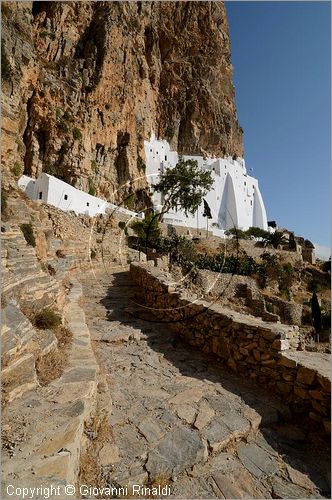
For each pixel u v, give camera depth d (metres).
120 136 45.16
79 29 44.03
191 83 66.12
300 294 38.59
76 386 3.17
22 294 4.43
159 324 7.42
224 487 2.72
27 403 2.72
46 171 32.84
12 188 9.70
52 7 41.81
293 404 4.10
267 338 4.66
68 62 39.94
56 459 2.03
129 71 47.28
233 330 5.30
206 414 3.74
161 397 4.08
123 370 4.82
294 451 3.36
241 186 68.25
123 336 6.20
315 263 54.03
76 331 5.25
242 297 23.42
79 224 17.41
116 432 3.21
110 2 46.66
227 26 78.94
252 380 4.79
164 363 5.32
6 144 13.09
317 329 22.98
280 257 44.66
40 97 33.28
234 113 77.00
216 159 66.50
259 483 2.85
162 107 63.31
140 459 2.86
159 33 64.56
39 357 3.51
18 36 28.42
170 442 3.14
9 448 2.10
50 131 33.31
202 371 5.09
